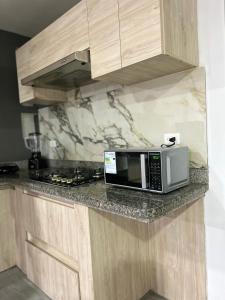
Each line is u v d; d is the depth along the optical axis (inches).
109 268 55.1
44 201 64.5
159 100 62.1
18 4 80.5
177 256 62.2
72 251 56.4
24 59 84.1
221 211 53.7
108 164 56.2
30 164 103.9
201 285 58.4
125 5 48.9
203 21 52.6
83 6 59.1
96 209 51.8
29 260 75.4
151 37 45.2
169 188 47.8
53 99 88.7
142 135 67.1
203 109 54.1
